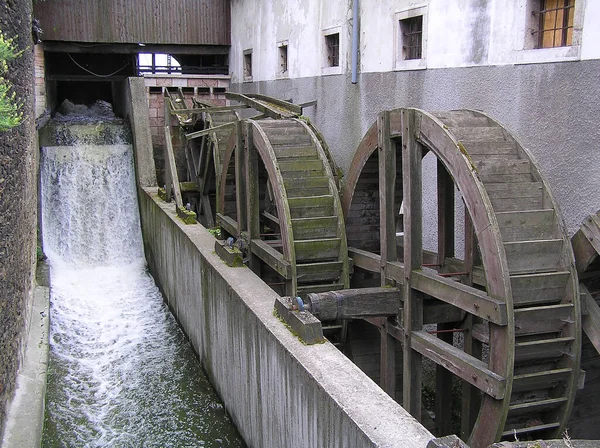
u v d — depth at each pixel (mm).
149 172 13617
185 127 12711
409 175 5539
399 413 3918
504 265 4414
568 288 4652
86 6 14203
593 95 4906
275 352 5211
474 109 6254
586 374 5234
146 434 6832
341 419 3994
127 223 13938
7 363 5930
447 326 6215
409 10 7215
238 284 6625
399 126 5727
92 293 11633
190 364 8586
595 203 4957
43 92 13742
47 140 14312
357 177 7008
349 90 8828
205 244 8461
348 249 7383
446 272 6195
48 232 13148
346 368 4570
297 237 7152
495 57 5965
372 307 5680
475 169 4723
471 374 4703
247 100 10164
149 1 14633
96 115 18047
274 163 7305
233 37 14961
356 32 8469
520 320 4531
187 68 15656
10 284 6176
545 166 5461
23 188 7559
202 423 7062
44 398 6852
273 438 5500
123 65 18078
